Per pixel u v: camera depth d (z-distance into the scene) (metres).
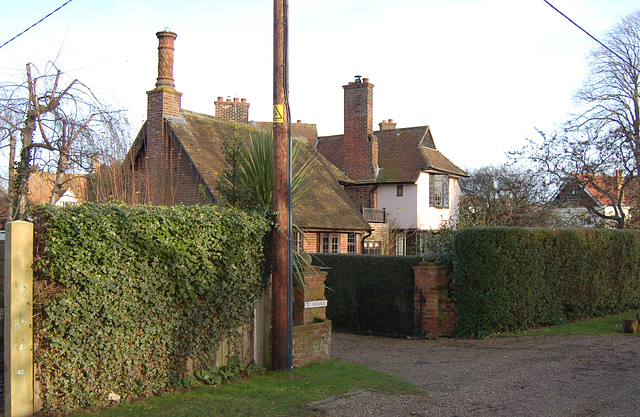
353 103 31.56
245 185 8.67
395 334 12.45
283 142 8.11
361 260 13.42
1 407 6.41
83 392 6.14
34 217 6.06
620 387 7.14
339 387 7.18
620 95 23.36
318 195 23.47
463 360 9.18
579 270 13.64
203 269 7.25
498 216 23.73
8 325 5.82
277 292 8.02
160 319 6.86
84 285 6.11
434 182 32.41
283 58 8.13
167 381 6.91
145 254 6.63
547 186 23.97
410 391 7.02
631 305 16.03
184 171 18.77
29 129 11.22
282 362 8.02
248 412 6.12
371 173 31.09
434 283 11.98
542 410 6.21
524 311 11.95
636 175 22.25
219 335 7.50
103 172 12.15
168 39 19.64
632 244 15.76
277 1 8.12
